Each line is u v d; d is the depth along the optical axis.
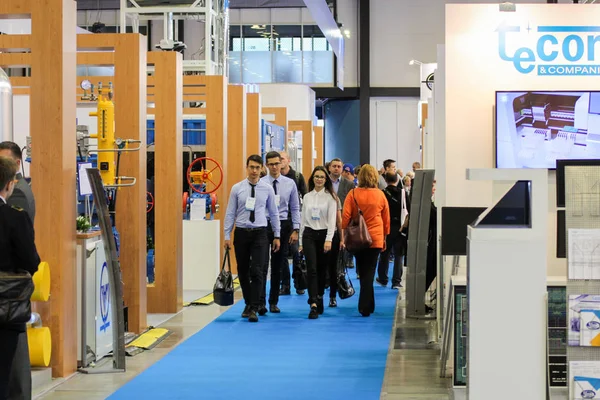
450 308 6.64
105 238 7.14
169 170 10.20
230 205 9.74
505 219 4.53
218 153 12.96
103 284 7.60
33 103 6.79
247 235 9.73
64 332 6.87
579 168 4.93
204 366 7.39
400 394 6.39
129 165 8.74
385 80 31.58
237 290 12.58
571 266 4.93
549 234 7.37
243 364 7.48
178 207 10.30
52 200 6.80
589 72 7.51
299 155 22.34
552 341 6.25
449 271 7.58
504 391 4.39
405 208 13.27
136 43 8.79
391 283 14.19
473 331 4.40
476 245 4.39
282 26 31.00
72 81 7.02
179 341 8.59
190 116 13.42
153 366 7.38
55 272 6.79
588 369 4.93
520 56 7.52
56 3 6.77
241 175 14.27
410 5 31.34
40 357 6.56
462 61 7.53
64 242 6.84
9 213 4.75
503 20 7.53
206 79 12.90
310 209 10.20
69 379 6.87
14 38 8.85
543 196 4.39
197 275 12.20
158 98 10.15
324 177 10.17
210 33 14.46
